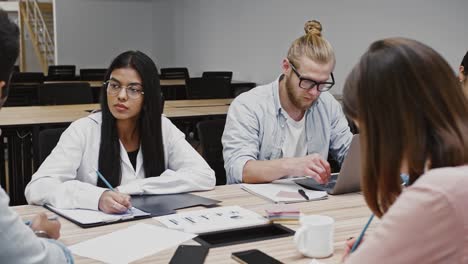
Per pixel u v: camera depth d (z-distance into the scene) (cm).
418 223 82
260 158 247
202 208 185
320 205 190
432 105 88
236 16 801
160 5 1026
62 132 235
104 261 133
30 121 383
